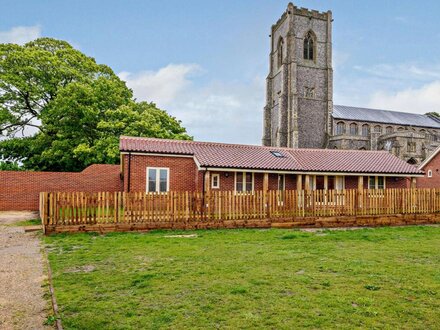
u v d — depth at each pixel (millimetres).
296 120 62000
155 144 21938
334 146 60625
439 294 6602
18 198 24766
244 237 13047
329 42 66125
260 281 7348
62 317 5598
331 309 5867
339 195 17203
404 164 25391
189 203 15062
